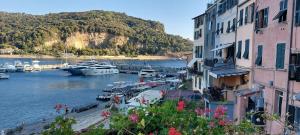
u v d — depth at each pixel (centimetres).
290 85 1839
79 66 12975
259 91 2312
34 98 7262
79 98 7319
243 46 2823
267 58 2228
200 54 5019
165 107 732
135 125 694
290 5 1875
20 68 13925
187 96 3841
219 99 2825
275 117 1273
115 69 13862
